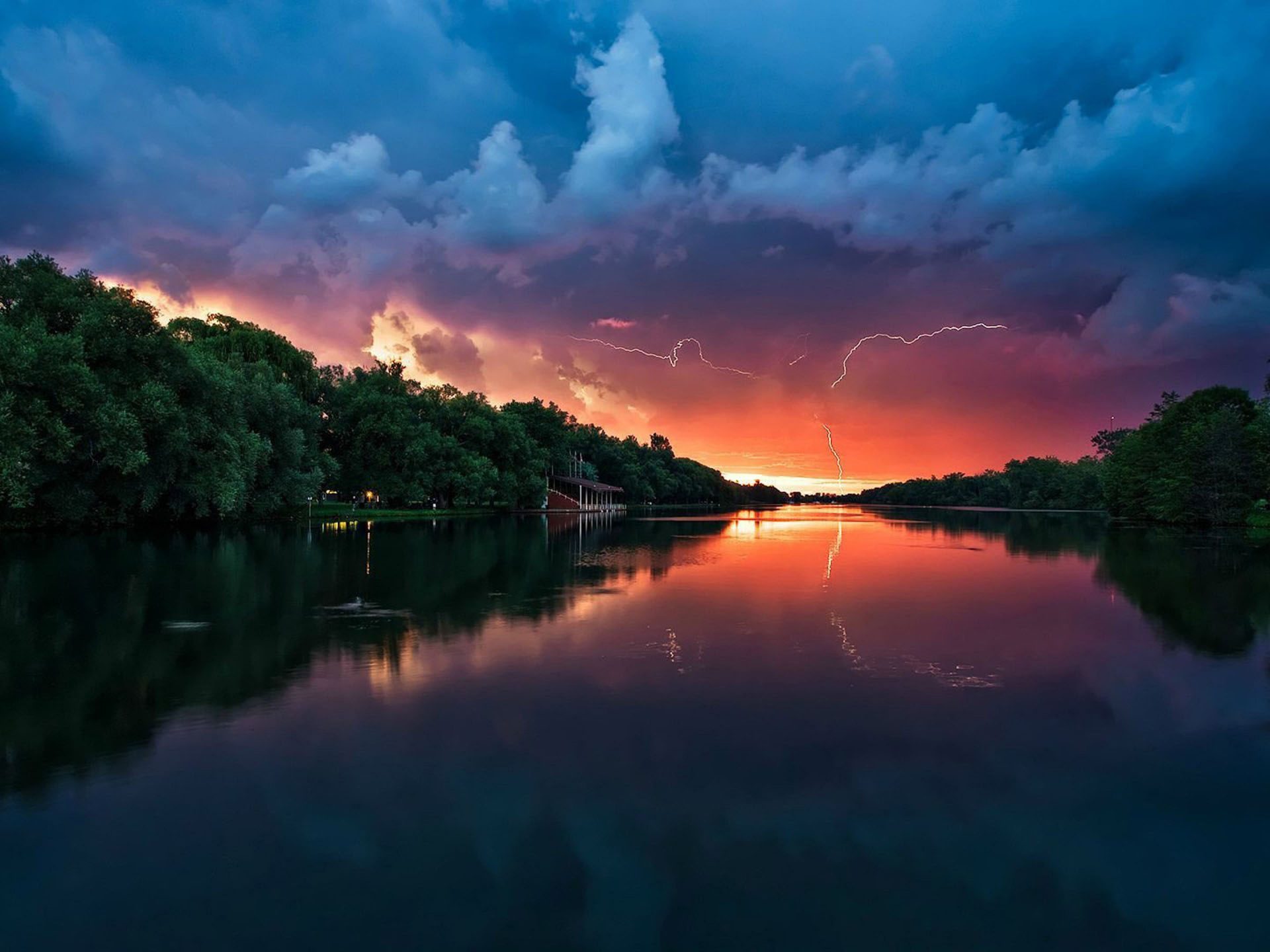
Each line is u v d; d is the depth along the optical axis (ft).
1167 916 20.68
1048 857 23.54
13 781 28.22
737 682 42.01
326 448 246.27
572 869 22.50
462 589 76.13
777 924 20.06
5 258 126.52
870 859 23.31
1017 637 55.16
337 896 21.01
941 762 30.76
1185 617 64.23
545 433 403.75
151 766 29.73
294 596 69.72
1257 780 29.30
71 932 19.39
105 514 140.05
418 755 30.99
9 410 107.55
